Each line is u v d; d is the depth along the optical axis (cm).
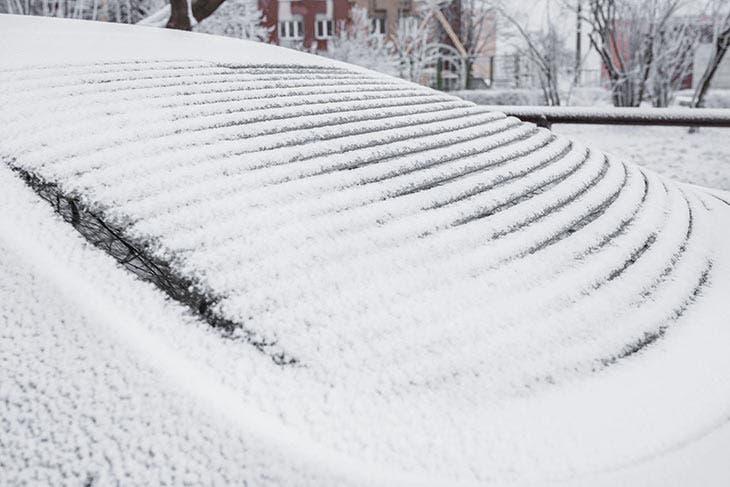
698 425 132
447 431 121
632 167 310
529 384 140
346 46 1691
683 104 1336
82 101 236
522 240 197
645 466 117
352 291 155
